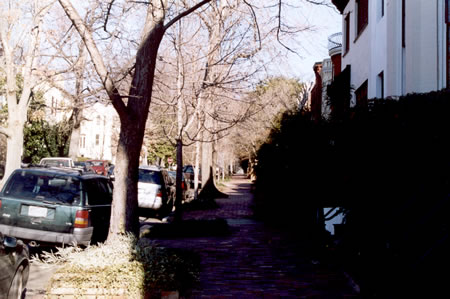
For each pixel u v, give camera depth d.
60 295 6.37
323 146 10.38
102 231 10.51
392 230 6.43
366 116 8.48
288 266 8.81
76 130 30.41
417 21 10.49
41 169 10.12
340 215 10.95
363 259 7.13
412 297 5.72
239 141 40.56
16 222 9.46
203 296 6.89
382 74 13.66
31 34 17.92
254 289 7.25
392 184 7.52
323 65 23.12
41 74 16.16
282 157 13.80
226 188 42.50
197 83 12.73
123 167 7.70
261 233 13.15
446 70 10.23
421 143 7.30
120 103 7.53
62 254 7.50
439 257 5.39
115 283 6.41
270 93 19.56
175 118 14.27
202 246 10.88
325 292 7.09
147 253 7.07
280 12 9.57
